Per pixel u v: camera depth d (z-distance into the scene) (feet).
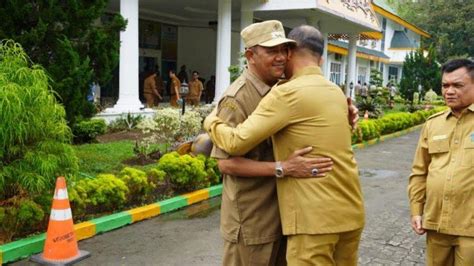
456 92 8.86
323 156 7.57
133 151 29.73
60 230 14.48
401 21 135.74
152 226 18.56
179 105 51.62
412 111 79.87
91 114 27.84
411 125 63.26
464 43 153.89
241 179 8.38
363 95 81.82
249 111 8.29
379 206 22.80
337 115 7.69
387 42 140.15
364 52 120.06
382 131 53.78
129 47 43.42
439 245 9.39
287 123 7.58
